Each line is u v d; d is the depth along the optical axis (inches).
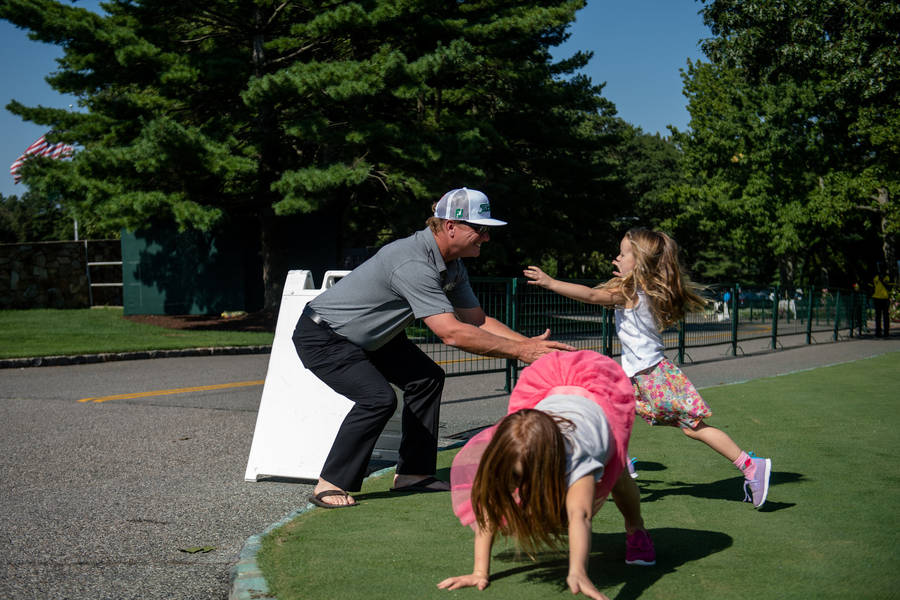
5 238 3206.2
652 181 2299.5
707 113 1395.2
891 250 1298.0
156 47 680.4
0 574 131.8
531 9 846.5
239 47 778.2
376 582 115.8
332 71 661.3
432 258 164.4
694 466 199.9
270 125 759.7
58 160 658.2
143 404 335.0
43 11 621.6
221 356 582.9
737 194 1353.3
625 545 134.2
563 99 984.3
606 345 406.3
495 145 943.0
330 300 170.4
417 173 740.7
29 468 215.0
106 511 172.2
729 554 127.8
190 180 698.8
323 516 156.9
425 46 802.8
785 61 719.1
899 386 370.3
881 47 691.4
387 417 168.7
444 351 324.8
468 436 258.2
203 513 170.7
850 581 114.3
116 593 124.0
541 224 1069.1
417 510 161.9
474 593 110.8
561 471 96.8
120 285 1013.8
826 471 191.5
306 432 197.6
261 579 117.5
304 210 671.1
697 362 518.6
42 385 402.9
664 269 156.7
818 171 1256.2
